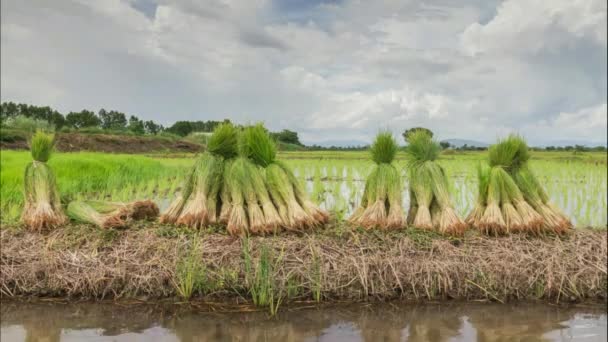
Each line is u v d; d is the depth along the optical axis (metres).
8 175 10.11
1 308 4.82
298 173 16.64
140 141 50.22
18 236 5.61
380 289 5.13
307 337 4.27
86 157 18.41
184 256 5.22
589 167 18.98
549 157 31.75
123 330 4.35
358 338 4.26
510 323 4.65
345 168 18.25
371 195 6.12
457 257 5.36
